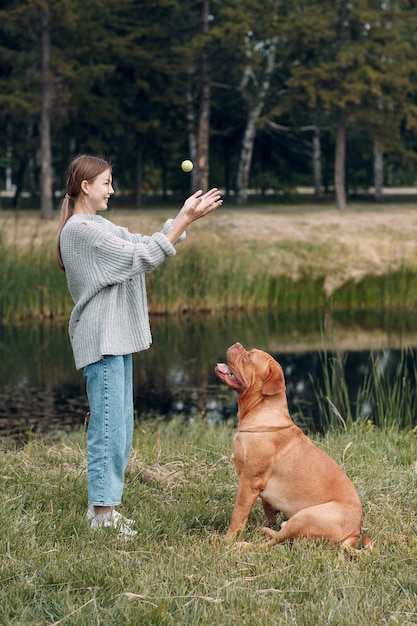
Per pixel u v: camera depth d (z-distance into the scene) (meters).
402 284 20.58
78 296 4.38
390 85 30.98
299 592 3.62
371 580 3.77
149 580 3.67
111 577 3.69
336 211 30.67
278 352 14.40
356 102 30.12
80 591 3.60
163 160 38.88
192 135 38.34
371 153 40.97
